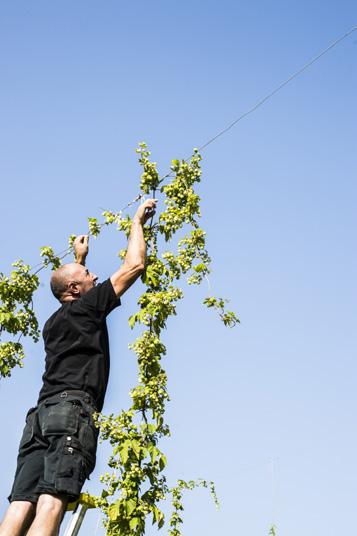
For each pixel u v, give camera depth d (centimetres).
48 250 1134
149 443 831
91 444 656
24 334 1152
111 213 946
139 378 862
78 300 718
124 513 809
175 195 948
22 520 642
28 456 669
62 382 681
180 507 1066
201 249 930
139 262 739
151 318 882
